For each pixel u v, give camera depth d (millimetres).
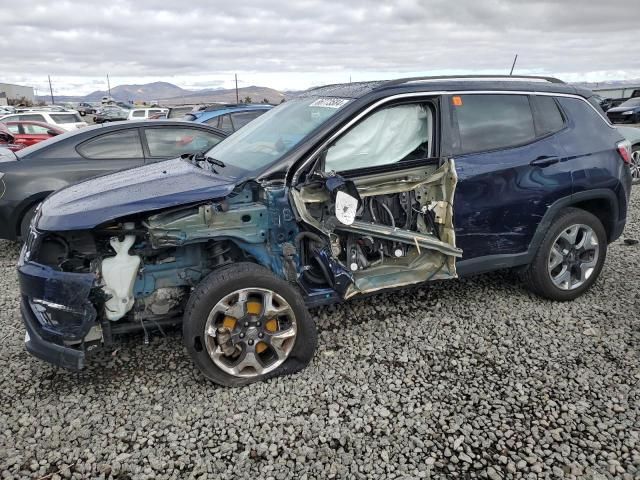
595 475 2443
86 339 3010
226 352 3125
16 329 4047
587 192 4176
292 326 3227
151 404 3045
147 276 3172
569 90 4309
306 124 3623
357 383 3215
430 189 3680
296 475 2484
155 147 6344
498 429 2777
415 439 2699
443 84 3777
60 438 2762
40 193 5625
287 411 2951
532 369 3344
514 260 4051
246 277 3047
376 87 3611
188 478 2477
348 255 3500
